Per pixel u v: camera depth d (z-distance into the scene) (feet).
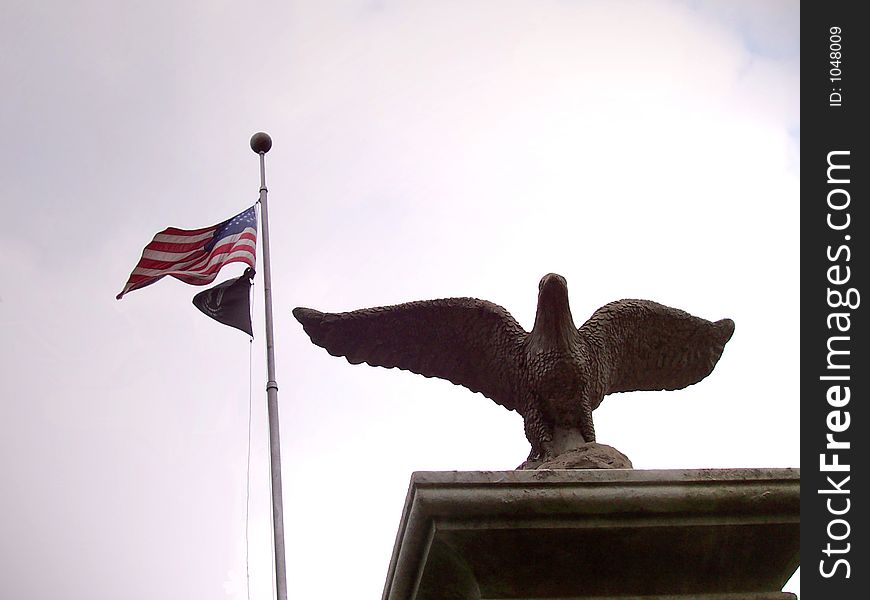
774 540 22.57
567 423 27.50
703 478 22.06
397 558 23.29
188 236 46.65
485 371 29.19
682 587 22.58
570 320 27.66
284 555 36.73
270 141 46.78
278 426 39.24
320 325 29.58
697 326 29.94
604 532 21.93
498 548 21.91
